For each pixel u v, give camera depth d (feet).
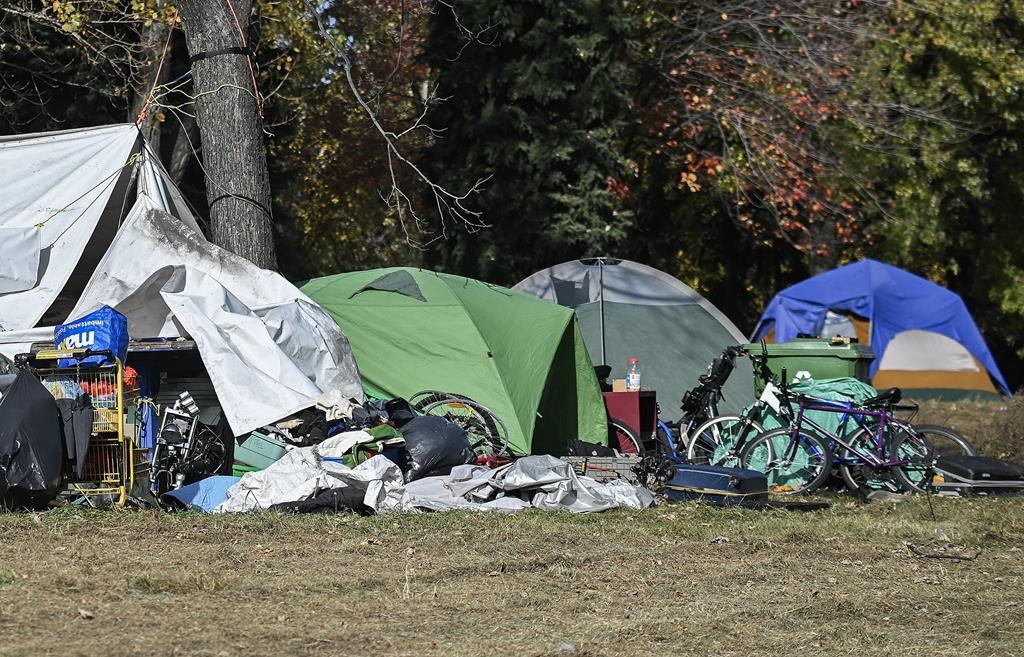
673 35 325.21
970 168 337.52
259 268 148.56
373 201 389.19
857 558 103.65
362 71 349.82
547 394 165.37
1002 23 342.44
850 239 335.88
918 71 341.82
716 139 339.57
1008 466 140.87
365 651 71.41
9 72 251.39
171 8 227.61
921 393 269.03
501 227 284.00
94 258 161.17
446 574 92.43
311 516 112.78
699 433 157.07
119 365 112.98
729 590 90.07
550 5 278.26
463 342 158.20
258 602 82.07
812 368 156.25
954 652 74.59
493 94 282.36
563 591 88.58
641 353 197.36
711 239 358.64
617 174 292.61
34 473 106.93
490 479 123.44
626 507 123.44
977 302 378.53
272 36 282.36
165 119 255.50
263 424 127.03
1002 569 99.96
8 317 148.46
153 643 71.00
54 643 70.44
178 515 110.42
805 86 318.65
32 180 158.10
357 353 158.40
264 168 171.53
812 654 73.61
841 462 144.25
